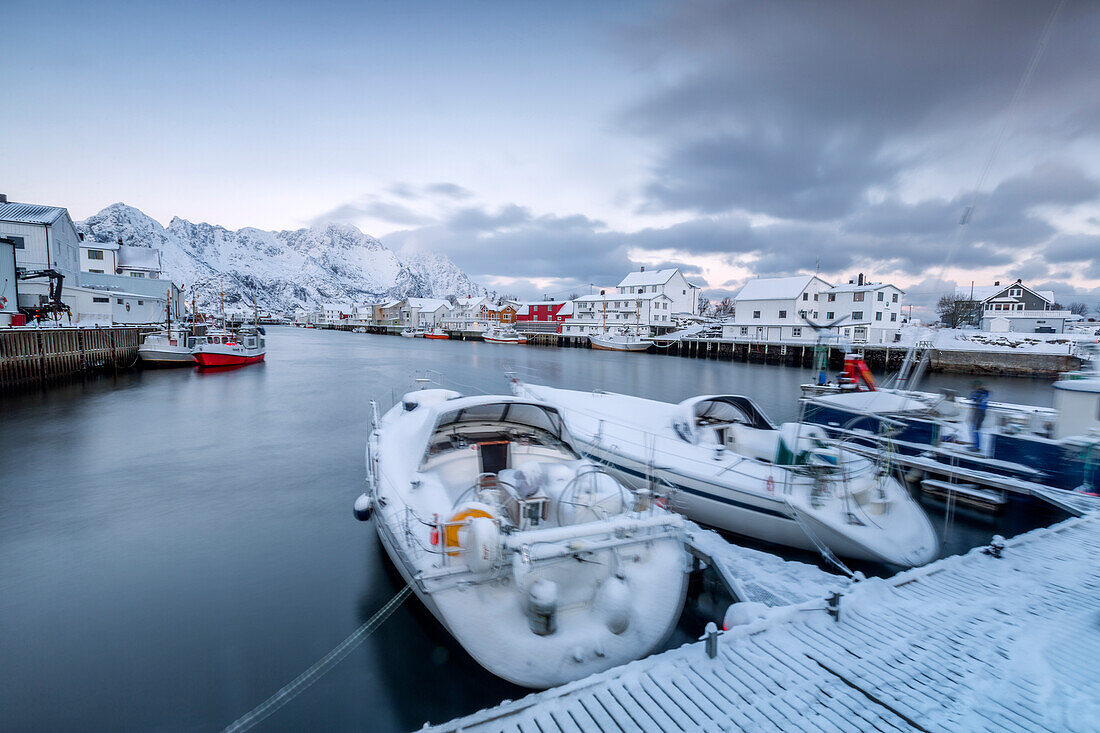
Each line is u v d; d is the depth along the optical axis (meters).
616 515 4.27
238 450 11.75
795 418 16.73
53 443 12.20
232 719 3.81
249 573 6.01
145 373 26.14
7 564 6.21
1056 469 6.98
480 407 5.97
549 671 3.34
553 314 71.75
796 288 44.16
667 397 22.38
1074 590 4.30
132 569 6.11
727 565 5.29
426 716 3.84
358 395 20.38
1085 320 55.56
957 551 6.31
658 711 2.95
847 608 4.00
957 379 29.12
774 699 3.04
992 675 3.23
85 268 47.50
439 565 3.62
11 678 4.20
